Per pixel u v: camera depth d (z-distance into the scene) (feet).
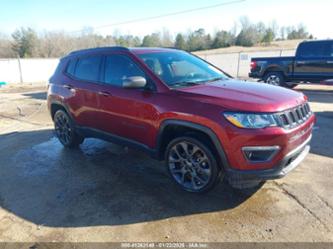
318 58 34.88
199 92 10.68
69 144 17.39
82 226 9.72
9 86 70.85
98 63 14.44
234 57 79.30
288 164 10.09
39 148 18.01
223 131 9.58
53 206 11.05
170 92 11.14
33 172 14.29
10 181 13.41
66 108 16.44
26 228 9.75
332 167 13.39
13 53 176.55
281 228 9.18
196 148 10.86
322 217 9.64
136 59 12.53
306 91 38.42
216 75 13.84
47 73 89.81
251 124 9.28
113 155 16.15
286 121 9.60
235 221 9.62
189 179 11.66
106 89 13.53
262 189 11.55
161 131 11.34
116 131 13.57
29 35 177.27
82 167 14.64
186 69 13.26
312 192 11.21
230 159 9.73
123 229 9.48
